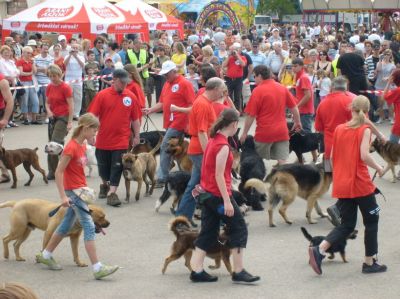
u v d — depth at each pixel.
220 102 9.42
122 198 11.84
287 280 7.66
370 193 7.64
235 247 7.45
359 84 18.11
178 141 11.55
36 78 19.95
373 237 7.77
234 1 46.53
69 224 7.86
